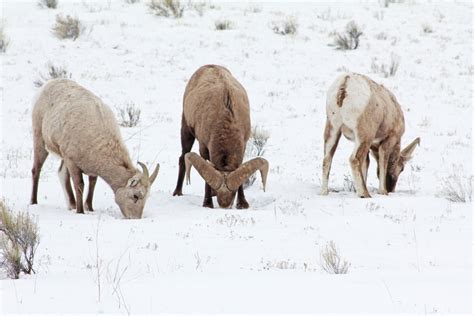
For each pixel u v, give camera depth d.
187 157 39.44
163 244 30.95
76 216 37.78
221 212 39.16
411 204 42.00
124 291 21.89
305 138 68.56
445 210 40.09
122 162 39.56
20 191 45.47
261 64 94.50
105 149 39.09
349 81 45.78
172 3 114.62
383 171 49.09
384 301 20.97
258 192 47.28
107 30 104.31
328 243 32.06
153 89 82.19
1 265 25.70
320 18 121.44
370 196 46.03
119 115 71.69
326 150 47.19
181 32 106.25
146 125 69.31
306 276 24.50
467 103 83.25
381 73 93.62
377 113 46.31
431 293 21.83
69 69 86.19
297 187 49.56
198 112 43.38
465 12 129.88
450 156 63.22
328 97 46.38
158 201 43.47
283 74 91.12
